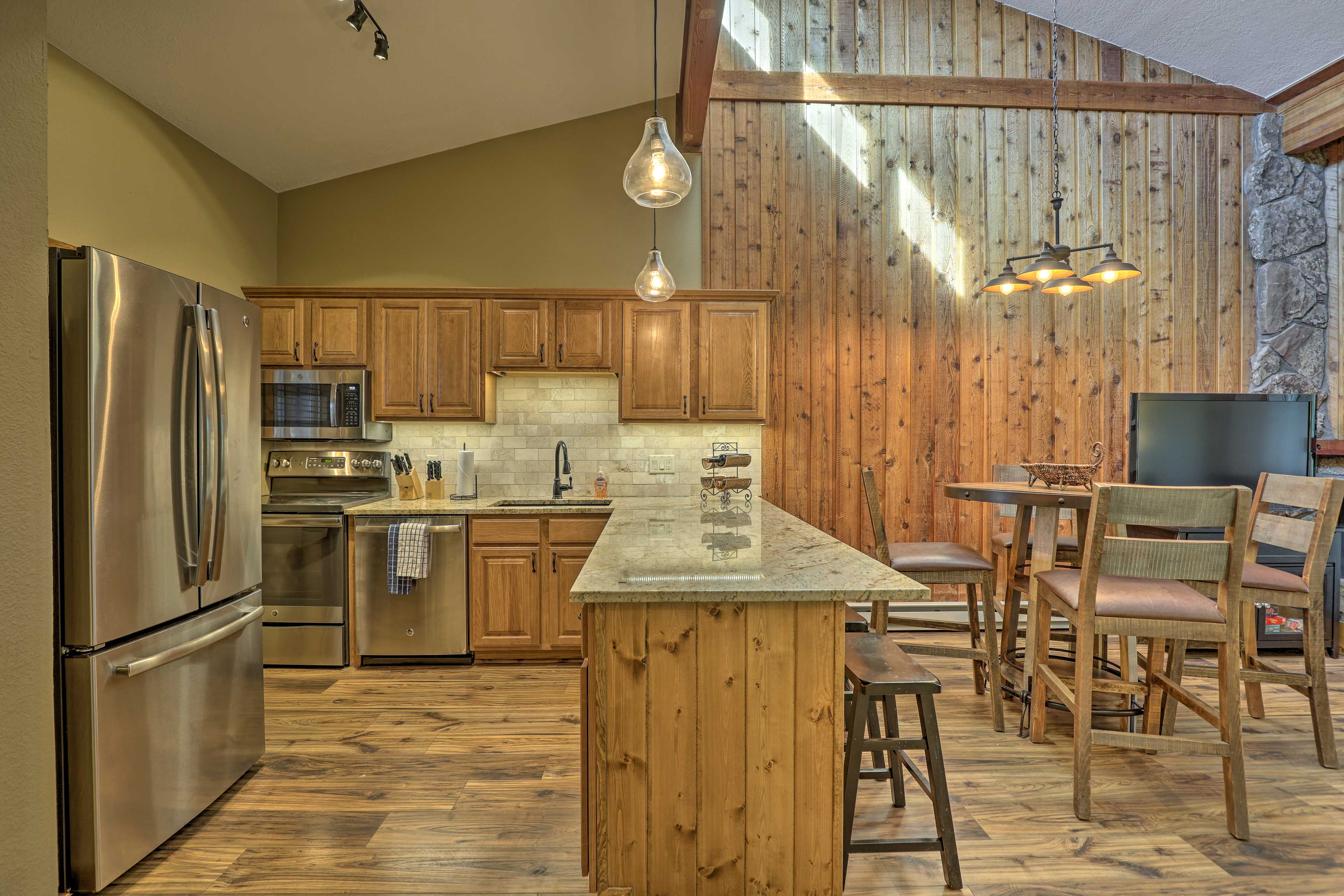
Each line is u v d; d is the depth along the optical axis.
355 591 3.60
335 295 3.89
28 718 1.23
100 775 1.77
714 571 1.71
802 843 1.62
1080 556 2.95
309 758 2.52
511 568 3.61
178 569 2.05
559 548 3.61
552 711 2.98
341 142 3.85
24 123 1.21
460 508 3.62
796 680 1.61
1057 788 2.29
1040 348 4.29
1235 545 2.01
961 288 4.27
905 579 1.61
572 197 4.22
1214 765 2.45
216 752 2.21
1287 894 1.75
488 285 4.21
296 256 4.20
